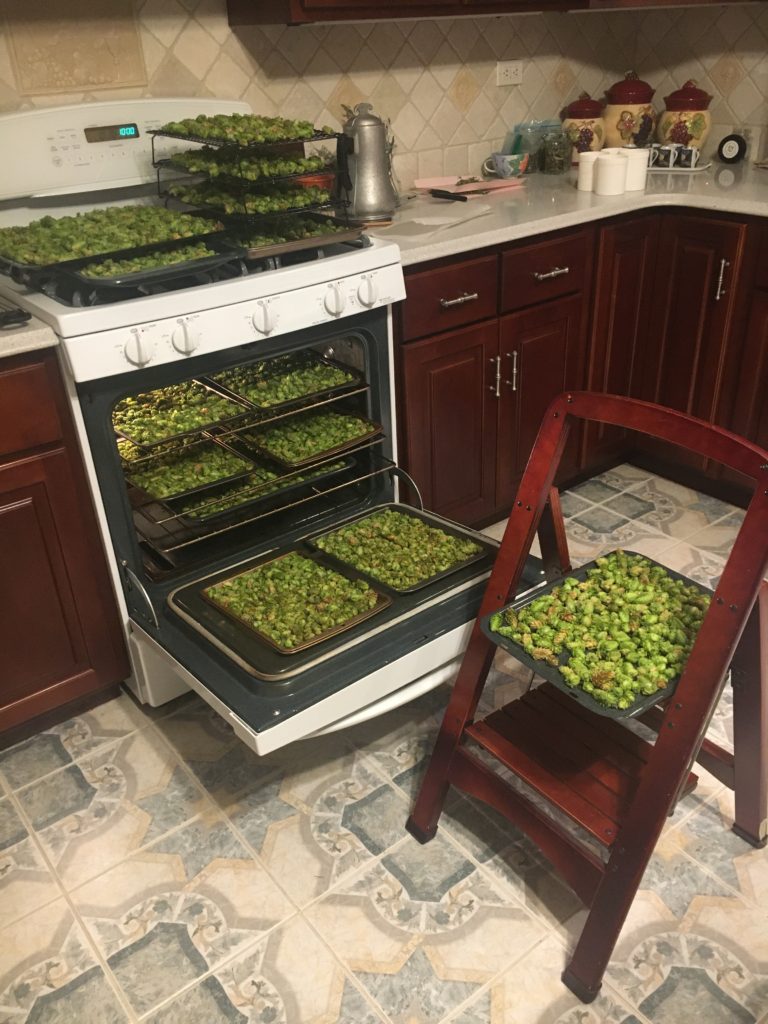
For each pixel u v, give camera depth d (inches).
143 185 83.4
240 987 54.8
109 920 59.6
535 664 52.6
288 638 61.4
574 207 93.4
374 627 62.8
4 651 68.3
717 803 66.6
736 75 113.0
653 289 104.4
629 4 98.7
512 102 114.1
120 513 68.8
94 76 81.3
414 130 106.0
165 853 64.3
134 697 80.2
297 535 79.0
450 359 87.0
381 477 84.7
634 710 47.6
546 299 93.9
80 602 70.7
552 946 56.6
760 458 45.5
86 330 60.0
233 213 70.3
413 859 63.0
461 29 104.7
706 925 57.3
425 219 90.9
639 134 115.6
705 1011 52.2
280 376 80.0
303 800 68.3
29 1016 53.9
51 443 64.4
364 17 82.4
